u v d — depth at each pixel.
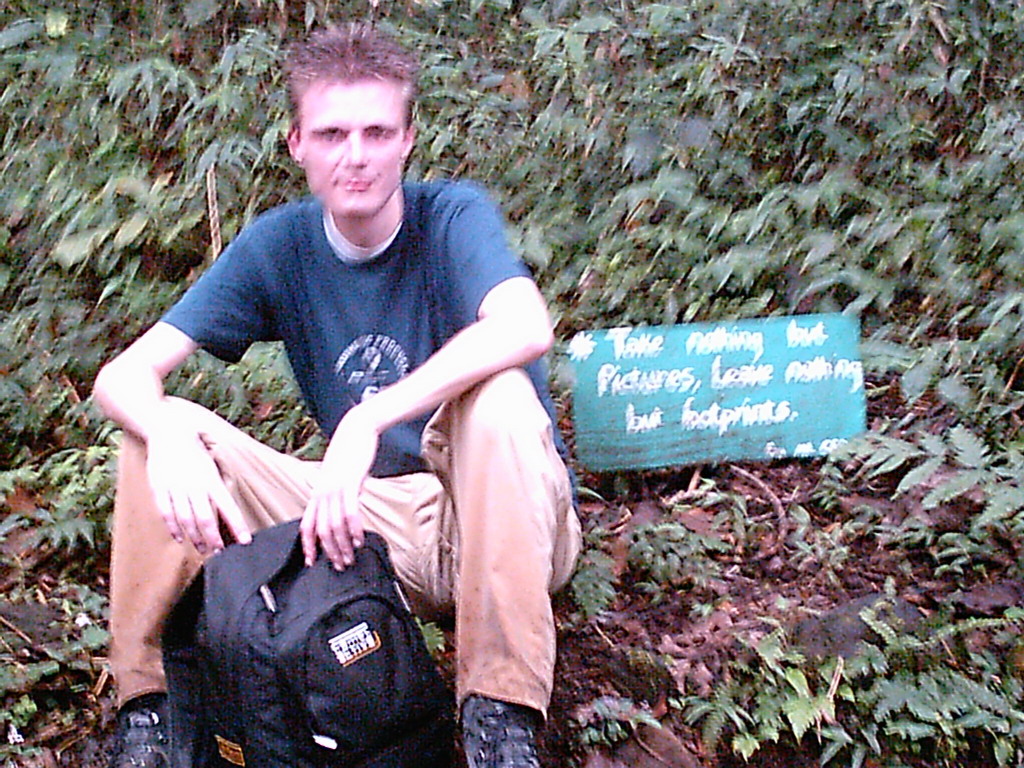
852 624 2.08
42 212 3.23
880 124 3.18
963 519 2.26
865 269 2.89
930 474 2.30
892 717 1.97
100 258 3.08
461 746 1.93
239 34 3.60
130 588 1.82
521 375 1.76
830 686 1.99
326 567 1.69
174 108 3.44
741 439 2.46
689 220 3.00
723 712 1.98
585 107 3.27
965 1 3.31
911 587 2.18
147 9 3.64
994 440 2.44
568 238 3.04
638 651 2.07
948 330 2.77
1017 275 2.80
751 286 2.89
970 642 2.04
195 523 1.71
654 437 2.44
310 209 1.96
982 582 2.17
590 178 3.17
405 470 1.97
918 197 3.05
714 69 3.22
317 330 1.96
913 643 2.02
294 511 1.91
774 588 2.21
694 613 2.16
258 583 1.66
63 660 2.07
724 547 2.28
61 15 3.56
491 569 1.72
